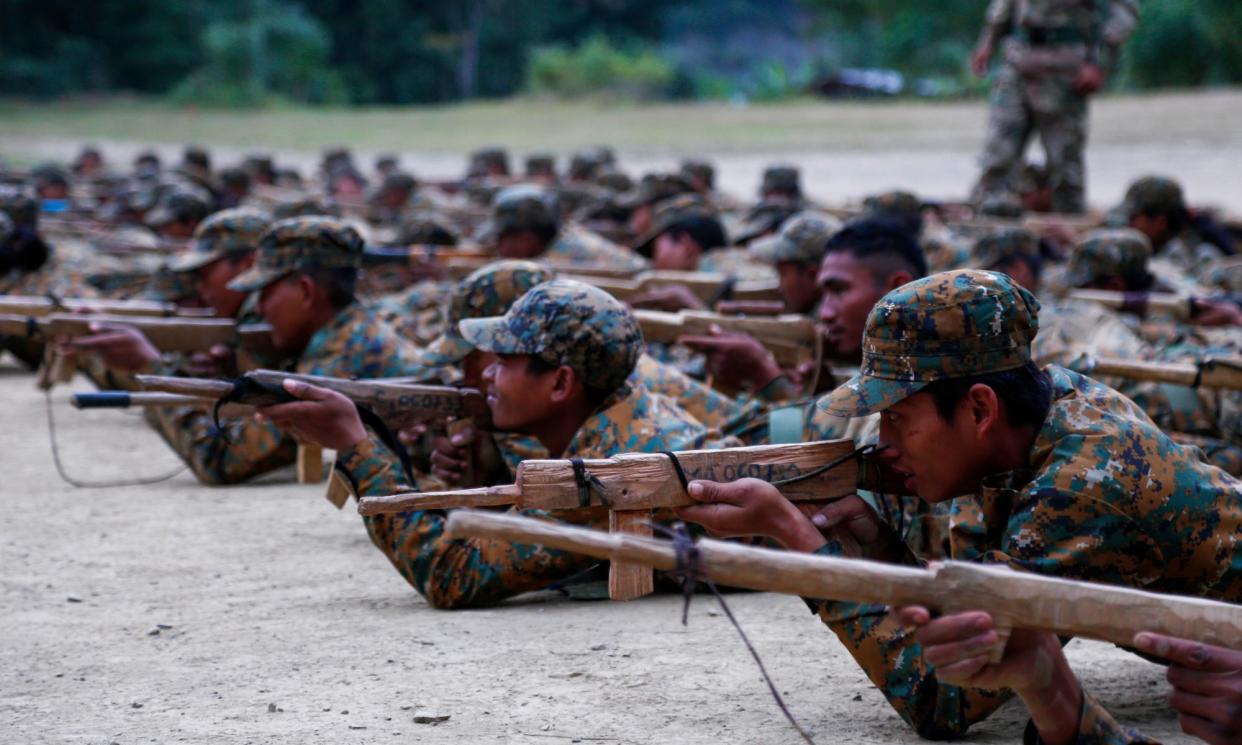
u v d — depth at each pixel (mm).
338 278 9539
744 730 5371
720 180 46312
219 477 10695
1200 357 8281
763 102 86125
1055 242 18547
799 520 4852
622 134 62781
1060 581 3764
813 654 6430
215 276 11188
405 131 69750
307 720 5520
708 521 4918
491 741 5254
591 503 5023
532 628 6840
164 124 78438
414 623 6922
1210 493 4777
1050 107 22453
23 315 10828
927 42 86312
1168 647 3783
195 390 6188
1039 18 22297
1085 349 9094
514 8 121938
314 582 7898
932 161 48156
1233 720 3855
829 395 4785
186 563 8359
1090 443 4676
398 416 7309
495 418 6785
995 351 4621
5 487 10766
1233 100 55031
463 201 29531
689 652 6449
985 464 4730
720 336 9445
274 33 102625
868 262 8602
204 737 5332
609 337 6625
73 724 5504
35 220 16625
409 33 116812
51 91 97938
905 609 3678
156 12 103438
